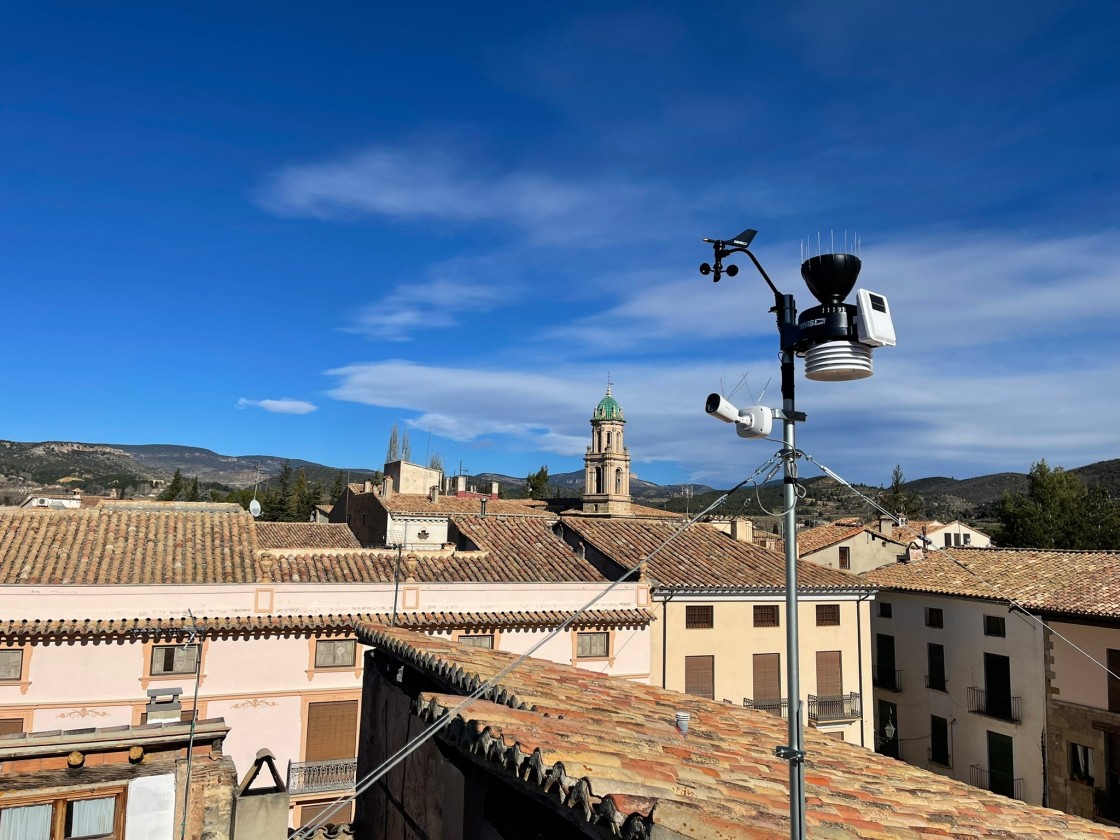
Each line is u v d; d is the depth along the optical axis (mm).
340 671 21203
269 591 21094
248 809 12531
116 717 19078
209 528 25109
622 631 24375
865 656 27953
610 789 4070
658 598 25234
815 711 26703
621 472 62000
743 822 4195
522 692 7293
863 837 4832
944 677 31406
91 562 21469
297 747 20578
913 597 33312
